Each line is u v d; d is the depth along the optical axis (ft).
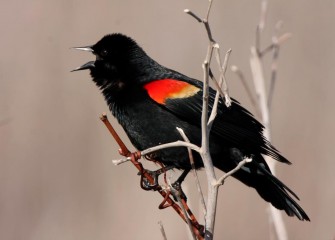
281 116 58.75
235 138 33.68
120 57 35.22
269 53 62.39
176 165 34.40
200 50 61.72
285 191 32.12
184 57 61.46
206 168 24.58
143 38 62.08
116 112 35.19
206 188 50.57
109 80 35.19
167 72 35.70
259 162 33.55
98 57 35.65
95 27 61.57
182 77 35.65
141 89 34.40
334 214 52.13
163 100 33.86
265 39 63.05
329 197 53.21
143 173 26.63
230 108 34.09
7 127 56.75
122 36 35.76
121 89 34.71
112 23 62.08
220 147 34.04
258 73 34.12
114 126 57.82
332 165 55.01
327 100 59.31
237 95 60.64
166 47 62.03
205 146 24.58
